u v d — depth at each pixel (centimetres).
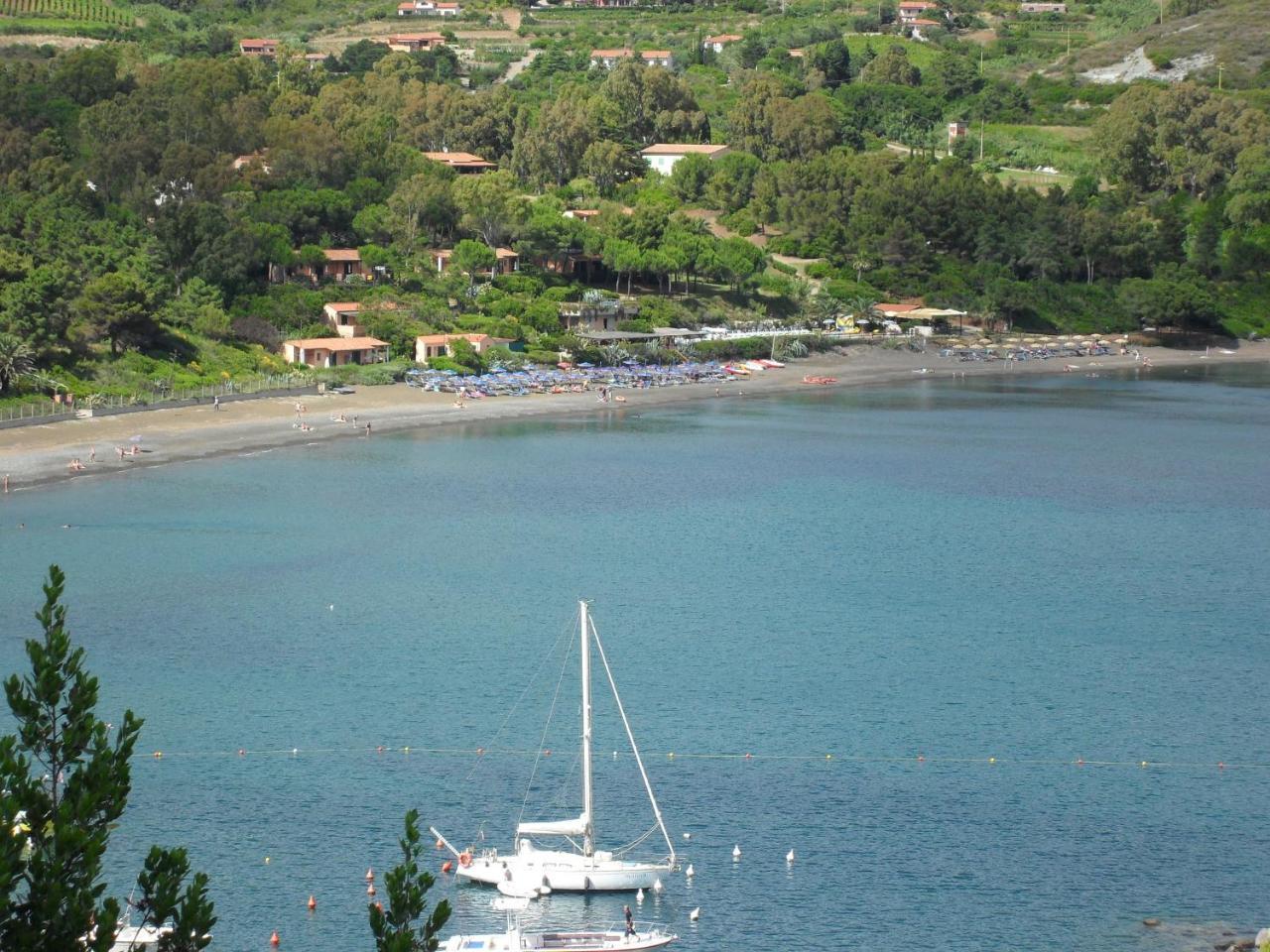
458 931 15250
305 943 14862
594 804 17962
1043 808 17925
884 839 17150
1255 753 19638
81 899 7506
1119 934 15212
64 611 8425
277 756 19050
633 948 14712
